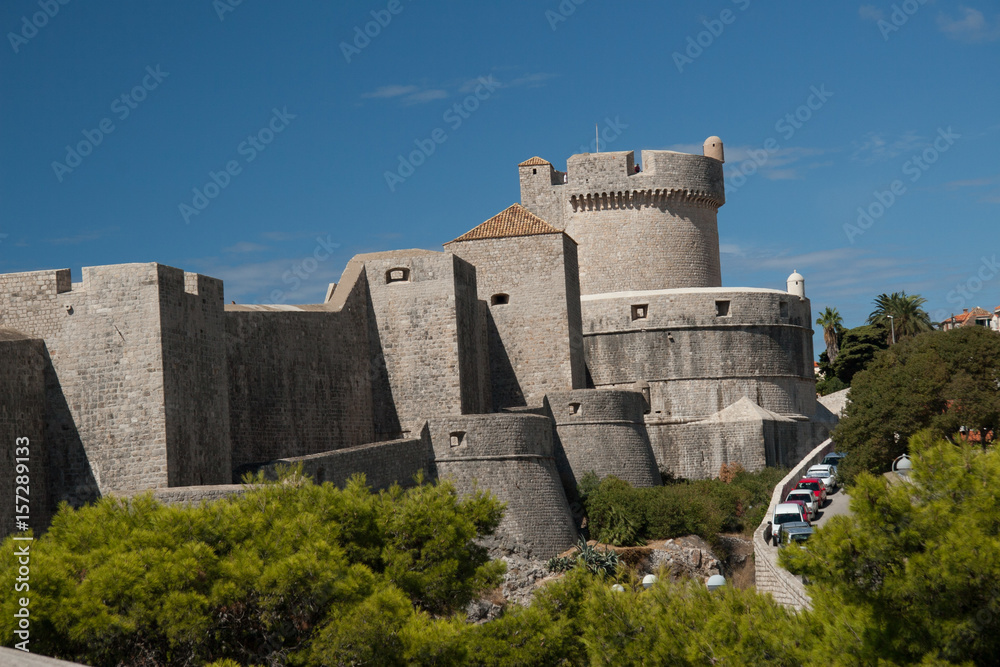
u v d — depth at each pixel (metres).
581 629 33.66
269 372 61.12
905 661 25.47
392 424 69.38
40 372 50.06
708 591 30.00
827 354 141.25
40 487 49.31
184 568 32.03
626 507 67.00
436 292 69.69
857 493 26.66
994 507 25.77
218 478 52.28
